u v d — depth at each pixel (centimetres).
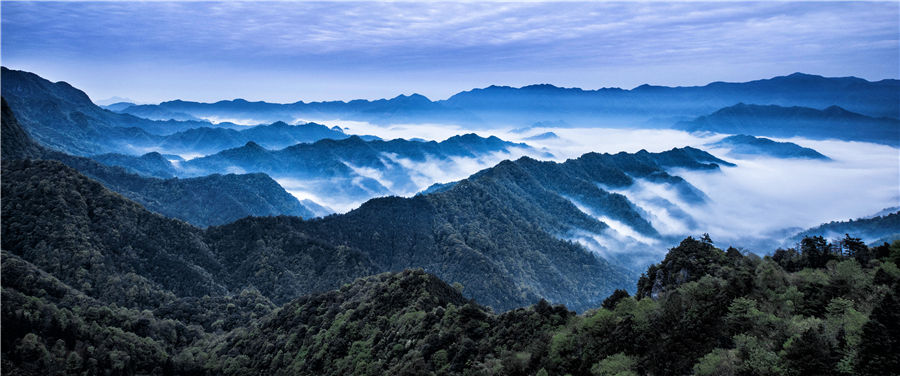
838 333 4744
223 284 18225
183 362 11069
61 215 16712
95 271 15275
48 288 12406
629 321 5909
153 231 18638
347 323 10081
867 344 4369
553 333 6675
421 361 7438
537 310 7481
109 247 16588
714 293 5994
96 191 19025
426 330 8456
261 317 13575
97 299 14325
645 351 5581
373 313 10138
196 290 16875
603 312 6191
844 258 6906
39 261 14850
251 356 11169
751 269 6512
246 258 19888
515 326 7300
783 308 5591
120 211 18500
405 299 10125
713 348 5275
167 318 13712
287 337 11081
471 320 7981
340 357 9281
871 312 4906
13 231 15825
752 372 4706
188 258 18400
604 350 5816
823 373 4441
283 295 18212
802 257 7238
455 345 7538
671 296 6047
